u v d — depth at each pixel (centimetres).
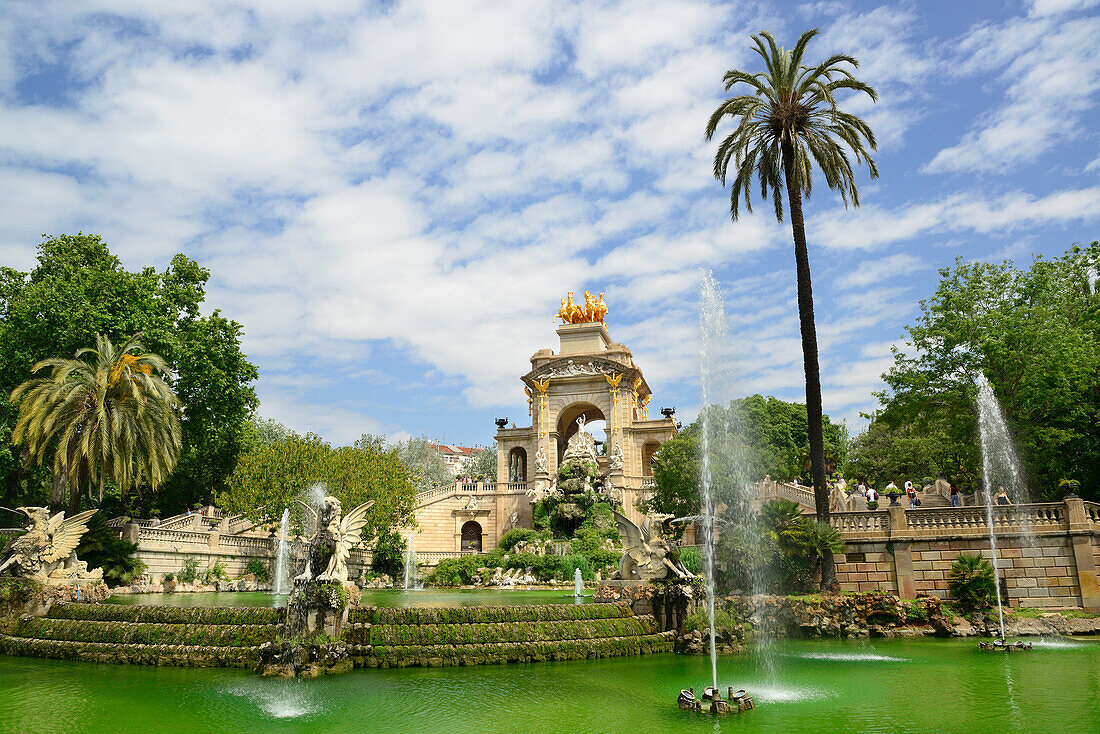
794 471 7262
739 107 3731
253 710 1797
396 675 2219
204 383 5519
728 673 2308
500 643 2488
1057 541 3272
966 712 1734
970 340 4228
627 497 8394
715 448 4850
